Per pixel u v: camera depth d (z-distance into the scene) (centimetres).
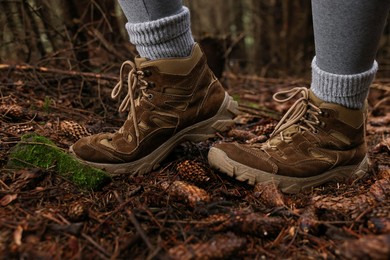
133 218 122
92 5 284
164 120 152
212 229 123
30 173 146
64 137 185
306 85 347
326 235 125
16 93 227
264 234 122
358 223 125
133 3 136
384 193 138
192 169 154
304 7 479
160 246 114
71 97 242
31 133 165
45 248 115
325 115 144
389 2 120
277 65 503
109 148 153
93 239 121
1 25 286
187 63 147
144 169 158
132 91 149
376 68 139
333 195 148
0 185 143
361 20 121
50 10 295
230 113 165
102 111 231
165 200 141
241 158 150
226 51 338
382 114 285
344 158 151
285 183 150
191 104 153
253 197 148
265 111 255
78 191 147
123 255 114
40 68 246
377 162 175
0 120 193
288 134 153
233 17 567
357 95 139
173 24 139
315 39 134
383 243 99
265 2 513
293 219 130
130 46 325
